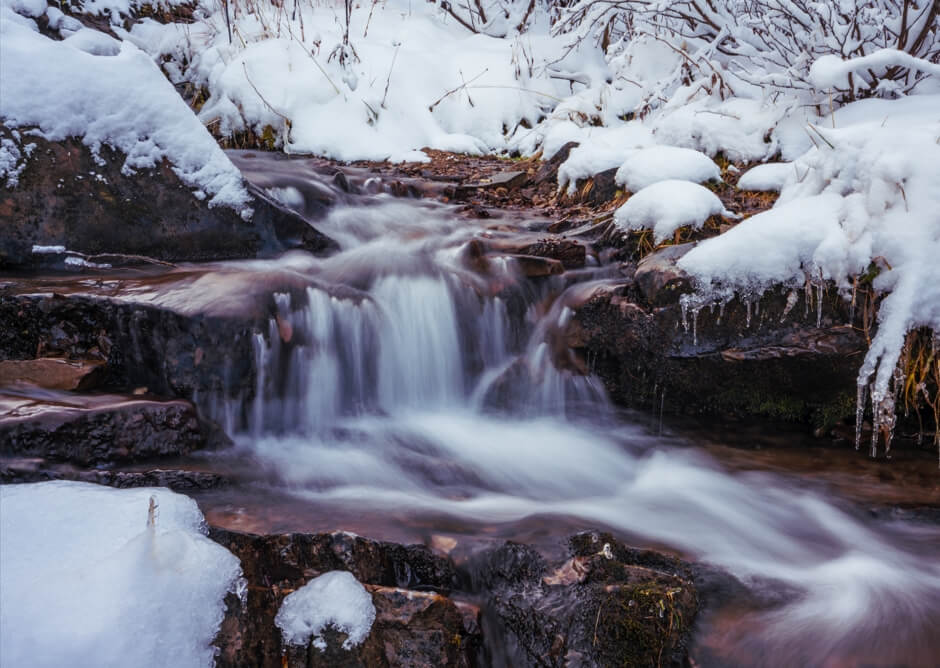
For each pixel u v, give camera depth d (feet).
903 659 7.55
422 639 7.27
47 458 8.79
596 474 11.68
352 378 13.39
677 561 8.82
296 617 7.31
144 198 14.06
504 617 7.86
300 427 12.50
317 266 14.90
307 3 31.81
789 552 9.41
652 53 25.20
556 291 14.96
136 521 7.50
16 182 12.90
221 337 11.45
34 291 11.44
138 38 27.63
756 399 13.26
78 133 13.42
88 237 13.57
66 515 7.38
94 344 11.45
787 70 18.31
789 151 18.11
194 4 30.48
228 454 10.73
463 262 15.33
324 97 25.64
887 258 11.64
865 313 11.91
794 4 18.94
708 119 19.27
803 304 12.43
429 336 14.28
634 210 15.42
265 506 9.12
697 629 7.93
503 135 27.22
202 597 6.97
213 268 14.17
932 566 9.22
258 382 11.91
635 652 7.36
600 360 14.20
